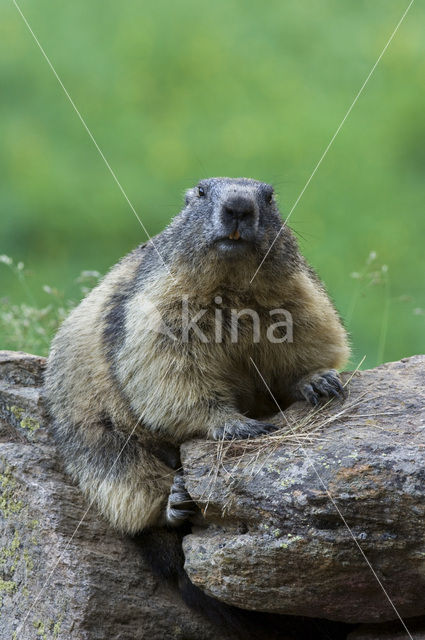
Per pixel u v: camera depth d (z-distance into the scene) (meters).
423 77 29.11
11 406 11.76
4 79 29.92
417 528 8.52
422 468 8.51
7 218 24.33
